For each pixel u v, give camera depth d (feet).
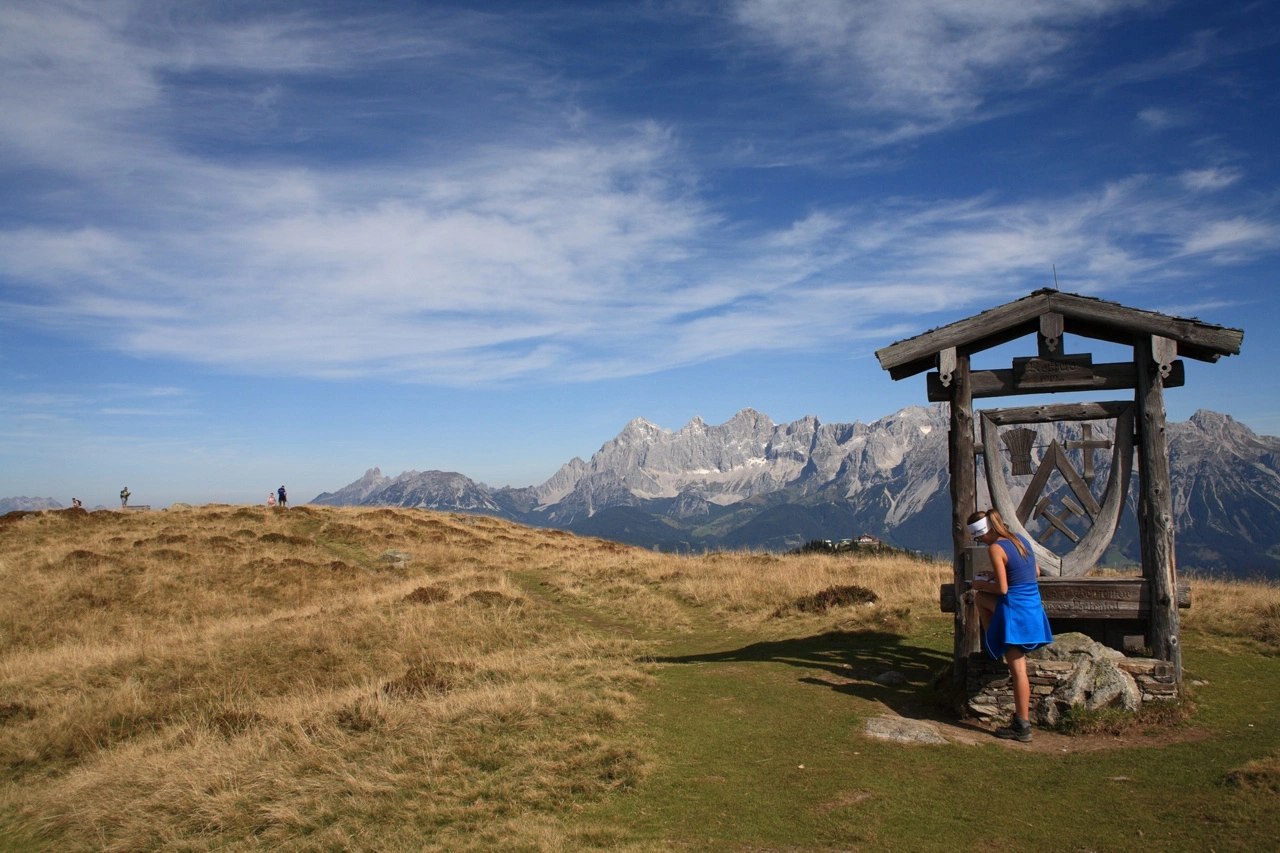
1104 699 28.02
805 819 21.53
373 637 52.44
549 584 75.41
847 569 69.62
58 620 69.05
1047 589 31.30
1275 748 24.49
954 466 32.68
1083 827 20.18
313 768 26.73
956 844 19.65
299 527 121.39
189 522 116.88
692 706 32.19
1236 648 37.29
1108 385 31.81
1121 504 31.65
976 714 29.14
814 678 35.94
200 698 41.91
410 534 119.14
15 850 23.97
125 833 23.40
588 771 25.44
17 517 112.16
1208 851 18.42
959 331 32.24
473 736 28.53
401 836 21.49
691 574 73.87
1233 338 29.76
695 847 20.16
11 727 39.09
